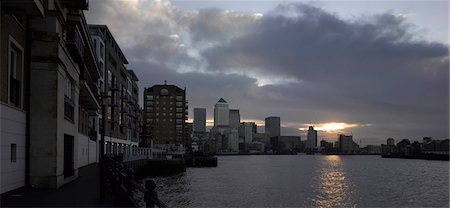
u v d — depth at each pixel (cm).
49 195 1596
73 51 2514
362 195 5506
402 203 4831
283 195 5122
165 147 16738
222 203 4200
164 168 9050
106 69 7506
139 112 13525
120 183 1316
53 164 1862
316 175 9350
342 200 4931
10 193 1612
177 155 13312
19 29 1758
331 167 14262
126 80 10250
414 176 9700
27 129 1839
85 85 3416
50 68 1883
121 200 1292
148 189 768
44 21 1886
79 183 2152
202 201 4319
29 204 1350
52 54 1888
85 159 4762
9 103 1655
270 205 4166
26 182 1828
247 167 13350
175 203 4119
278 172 10375
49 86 1878
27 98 1850
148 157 9456
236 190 5559
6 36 1595
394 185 7125
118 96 8788
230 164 16188
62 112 2022
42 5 1689
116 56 8644
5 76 1584
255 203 4284
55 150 1867
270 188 5953
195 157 13788
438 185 7231
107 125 7400
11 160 1686
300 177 8562
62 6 2616
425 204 4775
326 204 4528
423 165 17275
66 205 1330
